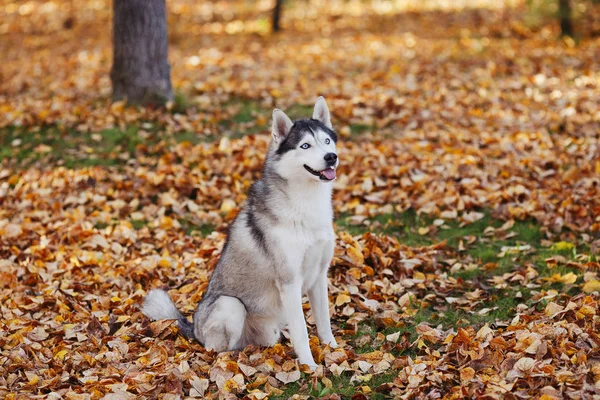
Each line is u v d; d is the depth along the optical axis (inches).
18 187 364.5
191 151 389.1
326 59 582.2
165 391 191.3
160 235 315.0
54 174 372.5
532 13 637.9
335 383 196.4
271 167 208.7
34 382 196.7
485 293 250.2
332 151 201.0
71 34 787.4
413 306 245.3
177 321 226.5
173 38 730.8
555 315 216.8
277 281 203.9
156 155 394.9
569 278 248.1
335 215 328.8
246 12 865.5
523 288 250.8
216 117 434.3
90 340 225.3
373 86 484.4
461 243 288.2
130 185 359.6
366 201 335.9
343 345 219.5
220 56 618.5
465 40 625.9
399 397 184.2
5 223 327.0
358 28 740.0
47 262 294.8
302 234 202.5
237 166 368.2
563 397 169.3
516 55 558.3
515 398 170.4
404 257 275.0
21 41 772.0
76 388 194.1
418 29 708.0
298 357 204.2
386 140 396.8
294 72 536.1
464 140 386.6
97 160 392.5
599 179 319.0
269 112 447.5
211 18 845.2
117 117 433.4
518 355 189.8
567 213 293.1
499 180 334.0
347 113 430.3
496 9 756.0
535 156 354.9
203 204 346.6
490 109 432.1
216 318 207.6
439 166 352.8
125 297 260.8
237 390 192.5
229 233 215.5
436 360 199.3
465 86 478.9
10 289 265.6
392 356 204.2
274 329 219.1
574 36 610.5
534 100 446.0
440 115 424.5
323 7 857.5
